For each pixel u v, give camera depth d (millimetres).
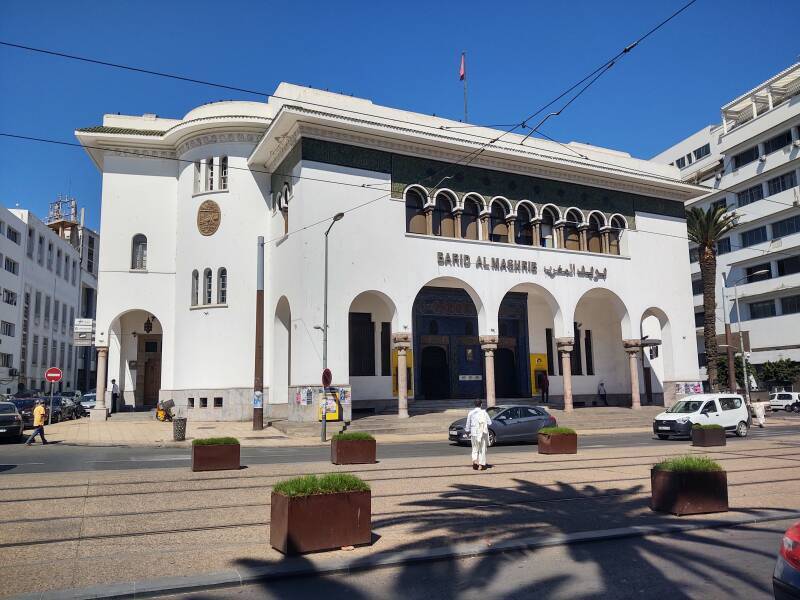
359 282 27828
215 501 10422
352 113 28828
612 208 35688
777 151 50656
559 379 38125
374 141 28812
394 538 8023
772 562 7160
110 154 32938
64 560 7086
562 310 32750
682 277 37344
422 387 34094
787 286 49312
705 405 24156
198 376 30391
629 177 35250
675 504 9406
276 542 7500
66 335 69312
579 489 11578
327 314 25766
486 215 31500
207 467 13859
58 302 66688
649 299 35812
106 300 31984
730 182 55656
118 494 10992
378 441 23234
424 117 30766
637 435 26047
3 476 12961
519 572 6836
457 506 10047
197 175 31938
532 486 11906
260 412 25812
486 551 7504
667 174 38219
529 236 33438
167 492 11211
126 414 32250
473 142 30141
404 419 27828
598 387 38781
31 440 21344
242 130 31500
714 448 18922
